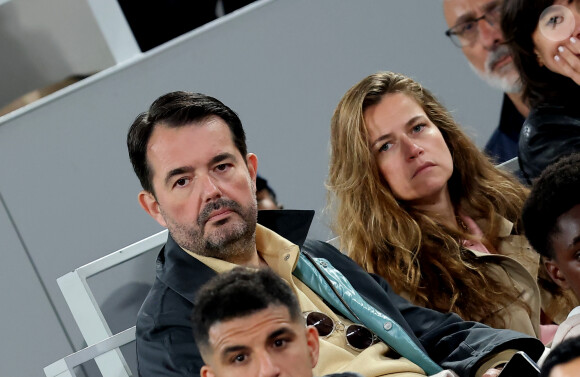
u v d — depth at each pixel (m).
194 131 7.02
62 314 9.59
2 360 9.48
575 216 6.12
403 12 10.48
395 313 7.39
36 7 9.91
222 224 6.91
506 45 10.41
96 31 10.02
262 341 5.05
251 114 10.19
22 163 9.78
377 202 8.77
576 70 10.31
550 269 6.49
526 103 10.41
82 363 8.27
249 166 7.36
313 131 10.25
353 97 9.04
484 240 9.01
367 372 6.61
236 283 5.21
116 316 8.59
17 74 9.88
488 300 8.42
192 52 10.16
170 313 6.80
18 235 9.67
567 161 6.34
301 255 7.45
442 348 7.17
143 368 6.78
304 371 5.11
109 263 8.66
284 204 10.06
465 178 9.27
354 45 10.40
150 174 7.11
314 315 6.98
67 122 9.88
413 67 10.42
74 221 9.74
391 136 8.84
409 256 8.50
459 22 10.48
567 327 5.87
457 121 10.37
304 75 10.30
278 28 10.33
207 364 5.22
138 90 10.03
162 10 10.13
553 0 10.38
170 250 7.16
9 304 9.58
